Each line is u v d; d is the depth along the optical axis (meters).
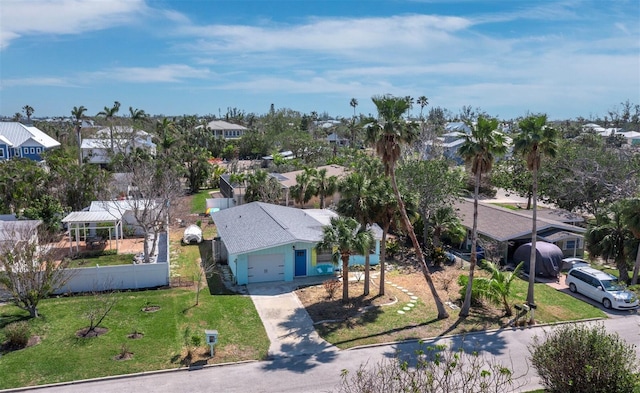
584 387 14.58
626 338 23.14
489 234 36.62
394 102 24.66
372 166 45.44
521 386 18.47
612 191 45.09
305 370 19.81
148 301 26.89
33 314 23.88
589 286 28.92
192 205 59.25
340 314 26.00
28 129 82.38
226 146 109.00
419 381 14.31
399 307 27.11
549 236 35.97
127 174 47.75
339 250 27.72
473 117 142.25
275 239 31.69
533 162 26.25
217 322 24.50
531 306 25.17
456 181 37.97
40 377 18.45
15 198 42.97
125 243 40.34
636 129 138.00
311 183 50.38
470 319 25.56
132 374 19.02
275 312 26.19
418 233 40.62
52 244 33.50
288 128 124.00
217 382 18.70
